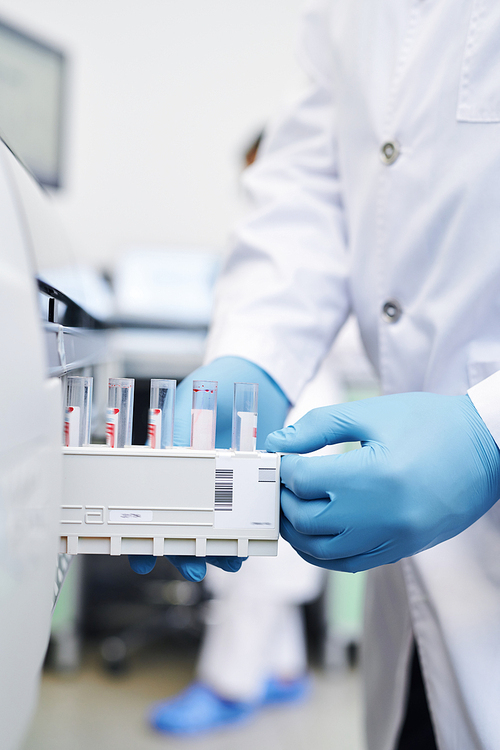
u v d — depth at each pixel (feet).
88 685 4.66
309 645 5.51
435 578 1.55
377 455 1.21
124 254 6.16
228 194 7.38
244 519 1.16
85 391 1.27
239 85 7.33
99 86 7.03
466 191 1.53
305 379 1.94
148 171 7.22
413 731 2.06
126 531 1.12
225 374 1.70
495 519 1.48
